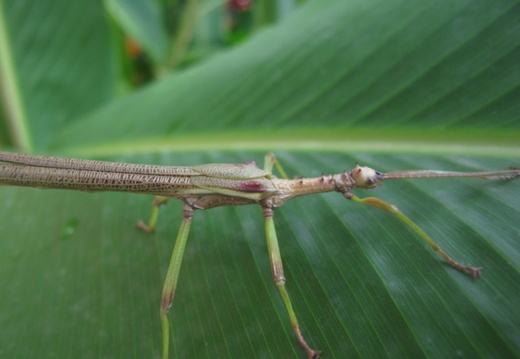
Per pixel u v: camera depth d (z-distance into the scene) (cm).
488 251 19
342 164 22
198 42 47
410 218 20
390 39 22
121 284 21
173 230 22
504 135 20
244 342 19
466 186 20
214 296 20
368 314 19
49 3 27
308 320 19
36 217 23
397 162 21
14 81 27
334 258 20
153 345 19
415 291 19
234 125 24
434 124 21
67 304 20
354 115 22
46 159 20
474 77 21
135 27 38
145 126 26
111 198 23
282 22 27
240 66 25
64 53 28
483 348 18
